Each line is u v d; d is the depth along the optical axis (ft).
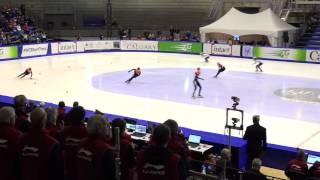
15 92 67.10
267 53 111.45
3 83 74.59
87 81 77.97
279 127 50.06
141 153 13.28
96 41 123.65
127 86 74.08
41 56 111.86
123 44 126.62
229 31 121.80
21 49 106.63
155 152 13.01
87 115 44.50
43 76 82.43
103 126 14.11
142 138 35.65
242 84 77.25
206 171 26.53
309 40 123.44
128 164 16.47
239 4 149.48
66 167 17.31
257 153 32.40
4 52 102.58
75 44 119.65
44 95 65.46
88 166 13.84
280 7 143.02
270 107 60.08
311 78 84.02
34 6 158.10
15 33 124.36
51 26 155.53
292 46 121.90
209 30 124.67
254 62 101.50
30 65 96.37
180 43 123.13
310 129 49.34
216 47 118.62
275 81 80.48
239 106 60.54
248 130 32.32
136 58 111.75
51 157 14.35
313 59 105.19
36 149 14.38
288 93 69.67
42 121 14.69
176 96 66.59
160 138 12.95
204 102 62.75
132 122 38.34
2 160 15.17
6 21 131.75
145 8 158.40
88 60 106.42
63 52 117.39
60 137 17.54
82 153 13.99
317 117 54.80
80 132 17.15
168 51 125.08
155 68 95.20
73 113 17.29
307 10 135.95
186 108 58.95
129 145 16.38
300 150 26.45
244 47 114.42
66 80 78.74
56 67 93.97
